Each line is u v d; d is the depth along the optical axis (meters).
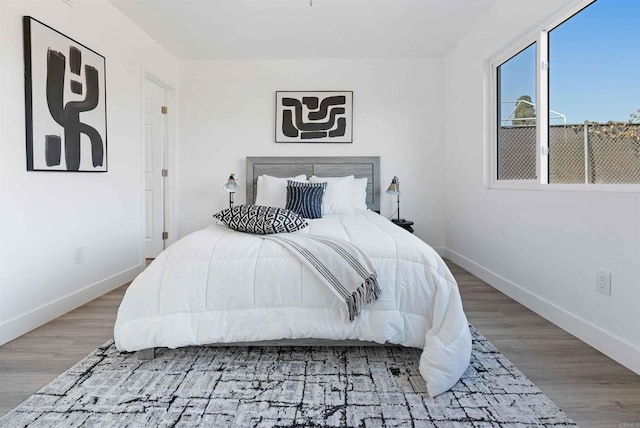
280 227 2.09
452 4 2.98
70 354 1.84
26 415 1.34
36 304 2.20
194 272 1.78
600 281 1.88
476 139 3.39
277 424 1.30
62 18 2.40
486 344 1.95
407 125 4.22
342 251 1.79
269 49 3.91
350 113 4.19
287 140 4.21
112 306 2.59
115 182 3.03
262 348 1.91
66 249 2.46
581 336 2.01
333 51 3.98
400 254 1.80
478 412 1.37
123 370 1.68
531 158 2.63
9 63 2.02
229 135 4.24
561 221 2.20
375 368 1.70
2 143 1.98
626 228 1.72
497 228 3.01
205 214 4.28
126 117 3.17
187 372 1.66
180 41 3.69
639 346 1.65
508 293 2.82
